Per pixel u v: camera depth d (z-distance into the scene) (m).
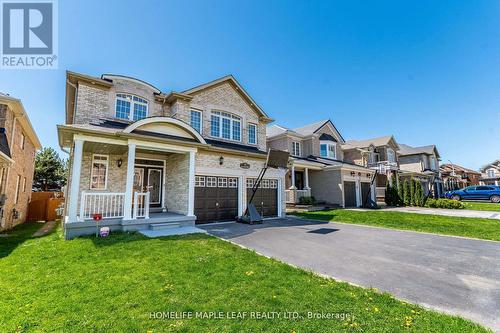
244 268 5.03
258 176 13.95
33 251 6.29
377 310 3.36
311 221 12.79
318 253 6.51
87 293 3.86
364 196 22.61
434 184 35.00
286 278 4.53
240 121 15.23
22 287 4.10
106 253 5.98
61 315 3.24
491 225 11.12
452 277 4.82
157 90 12.63
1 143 9.71
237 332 2.89
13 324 3.02
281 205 14.73
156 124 9.91
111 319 3.14
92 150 10.27
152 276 4.55
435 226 11.01
